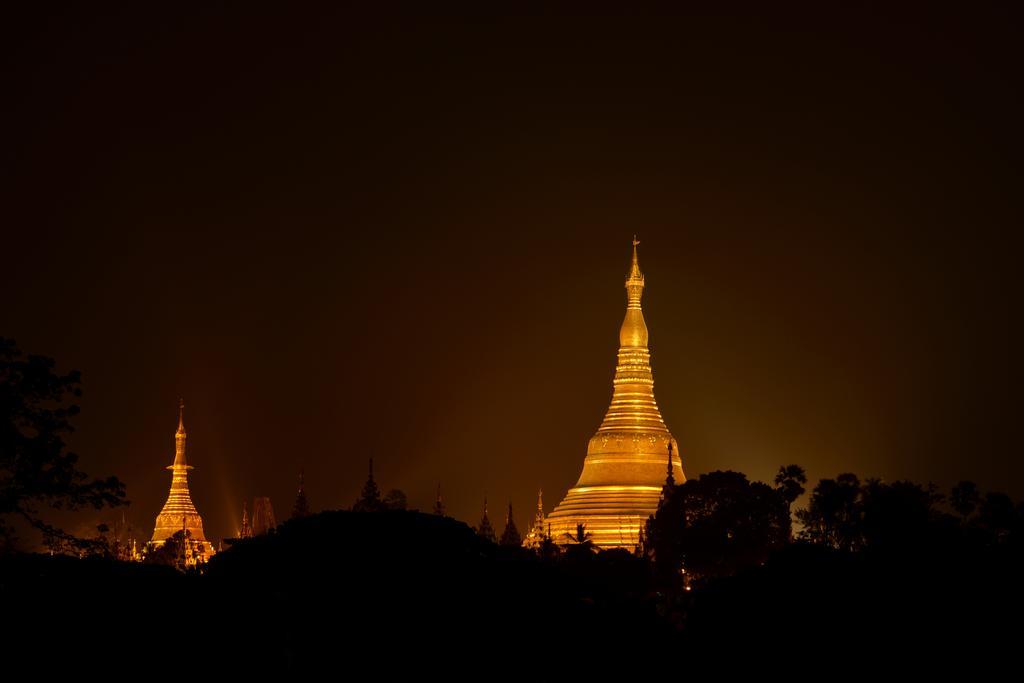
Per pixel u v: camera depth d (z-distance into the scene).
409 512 132.12
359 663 110.88
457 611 117.56
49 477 117.62
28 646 105.44
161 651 108.00
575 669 116.12
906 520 149.38
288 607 115.12
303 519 129.88
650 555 192.75
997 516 154.50
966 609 119.19
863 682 115.19
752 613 123.00
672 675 119.19
